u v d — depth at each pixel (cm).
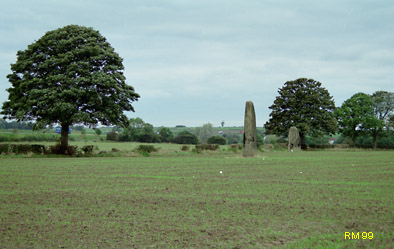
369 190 1444
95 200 1216
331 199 1236
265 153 5234
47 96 3644
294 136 6462
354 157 4069
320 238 796
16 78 4031
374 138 8900
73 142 7438
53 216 984
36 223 911
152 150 4372
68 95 3712
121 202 1182
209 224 906
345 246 745
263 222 927
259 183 1669
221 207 1105
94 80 3825
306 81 7400
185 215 999
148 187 1524
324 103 7231
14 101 3919
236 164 2858
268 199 1240
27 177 1866
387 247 739
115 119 4081
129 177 1894
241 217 978
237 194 1345
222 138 9631
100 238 791
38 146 3688
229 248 733
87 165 2652
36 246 739
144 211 1048
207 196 1300
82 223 912
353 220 946
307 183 1667
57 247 733
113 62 4272
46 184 1603
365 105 8669
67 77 3766
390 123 8794
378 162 3169
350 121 8706
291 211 1048
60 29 4131
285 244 757
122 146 6069
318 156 4303
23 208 1084
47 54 3981
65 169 2320
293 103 7212
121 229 859
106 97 3984
